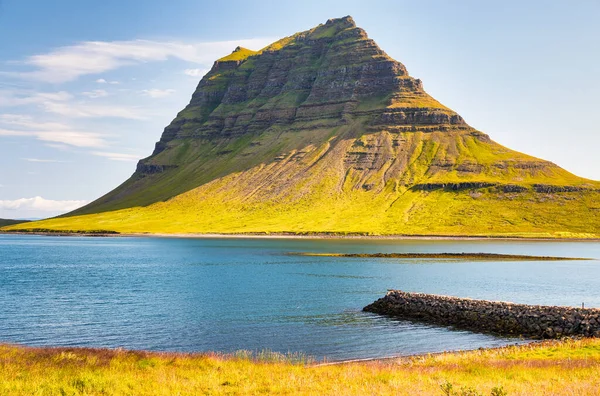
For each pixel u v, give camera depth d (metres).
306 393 29.75
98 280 122.62
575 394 27.91
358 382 32.28
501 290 101.25
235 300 90.19
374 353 52.72
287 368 37.25
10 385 31.14
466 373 34.09
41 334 62.91
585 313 56.31
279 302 87.81
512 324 60.59
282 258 182.38
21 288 107.25
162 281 120.50
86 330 65.12
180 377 34.25
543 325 57.91
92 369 35.97
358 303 86.44
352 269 144.88
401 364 39.78
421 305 72.44
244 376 34.25
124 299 91.69
